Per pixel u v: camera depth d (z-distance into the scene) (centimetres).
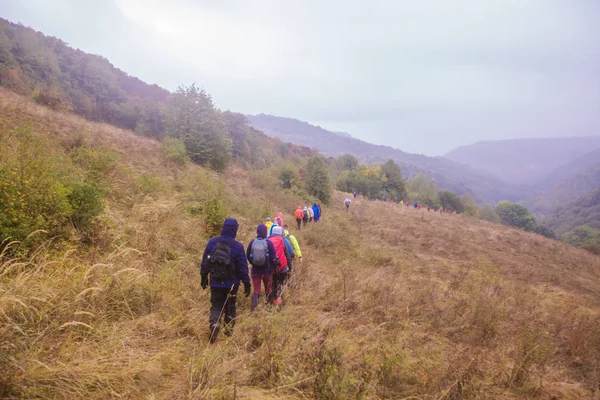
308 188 2758
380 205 3662
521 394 349
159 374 286
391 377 325
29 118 1051
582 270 1859
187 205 943
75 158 837
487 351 426
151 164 1324
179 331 374
